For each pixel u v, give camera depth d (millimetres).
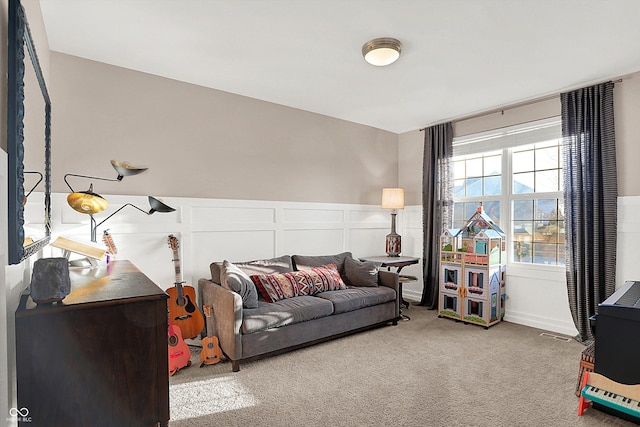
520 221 4164
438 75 3332
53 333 1233
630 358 2088
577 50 2822
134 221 3209
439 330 3781
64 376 1248
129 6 2277
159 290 1498
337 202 4723
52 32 2605
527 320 3984
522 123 4059
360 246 4973
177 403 2289
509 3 2217
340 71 3268
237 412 2188
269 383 2564
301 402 2307
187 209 3494
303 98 3996
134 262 3205
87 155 3006
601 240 3373
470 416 2150
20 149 1354
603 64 3064
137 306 1357
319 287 3676
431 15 2355
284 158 4215
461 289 4098
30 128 1736
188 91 3535
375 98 3979
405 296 5309
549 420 2109
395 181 5379
